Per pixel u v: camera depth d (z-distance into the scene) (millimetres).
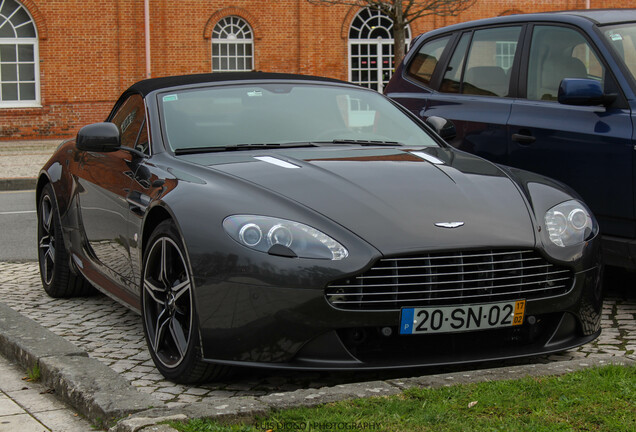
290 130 4805
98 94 26969
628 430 2924
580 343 3953
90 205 5191
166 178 4184
